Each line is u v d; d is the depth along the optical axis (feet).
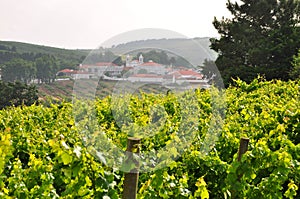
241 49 88.02
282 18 92.94
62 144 9.45
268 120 18.69
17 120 23.93
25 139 17.30
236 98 28.27
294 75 70.85
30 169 12.03
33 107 29.09
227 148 16.29
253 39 90.53
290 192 13.07
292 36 84.28
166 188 11.50
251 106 24.35
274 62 84.12
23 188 11.39
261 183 12.94
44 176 11.47
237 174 12.66
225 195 12.96
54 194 11.34
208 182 14.14
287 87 32.78
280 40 84.33
